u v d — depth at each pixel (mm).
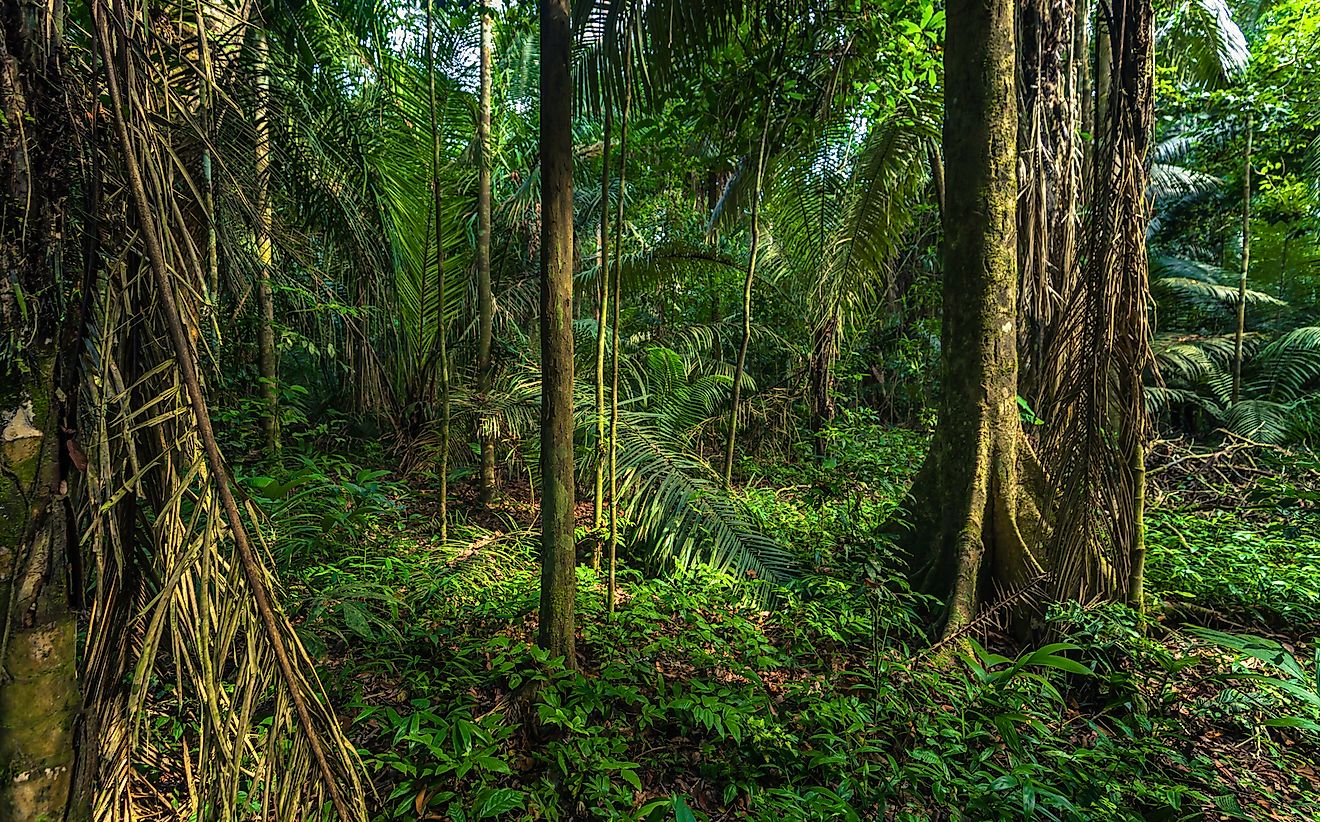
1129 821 1698
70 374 894
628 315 6395
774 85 3646
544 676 2160
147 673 883
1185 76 6340
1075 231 3203
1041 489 3041
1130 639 2479
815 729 2146
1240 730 2332
